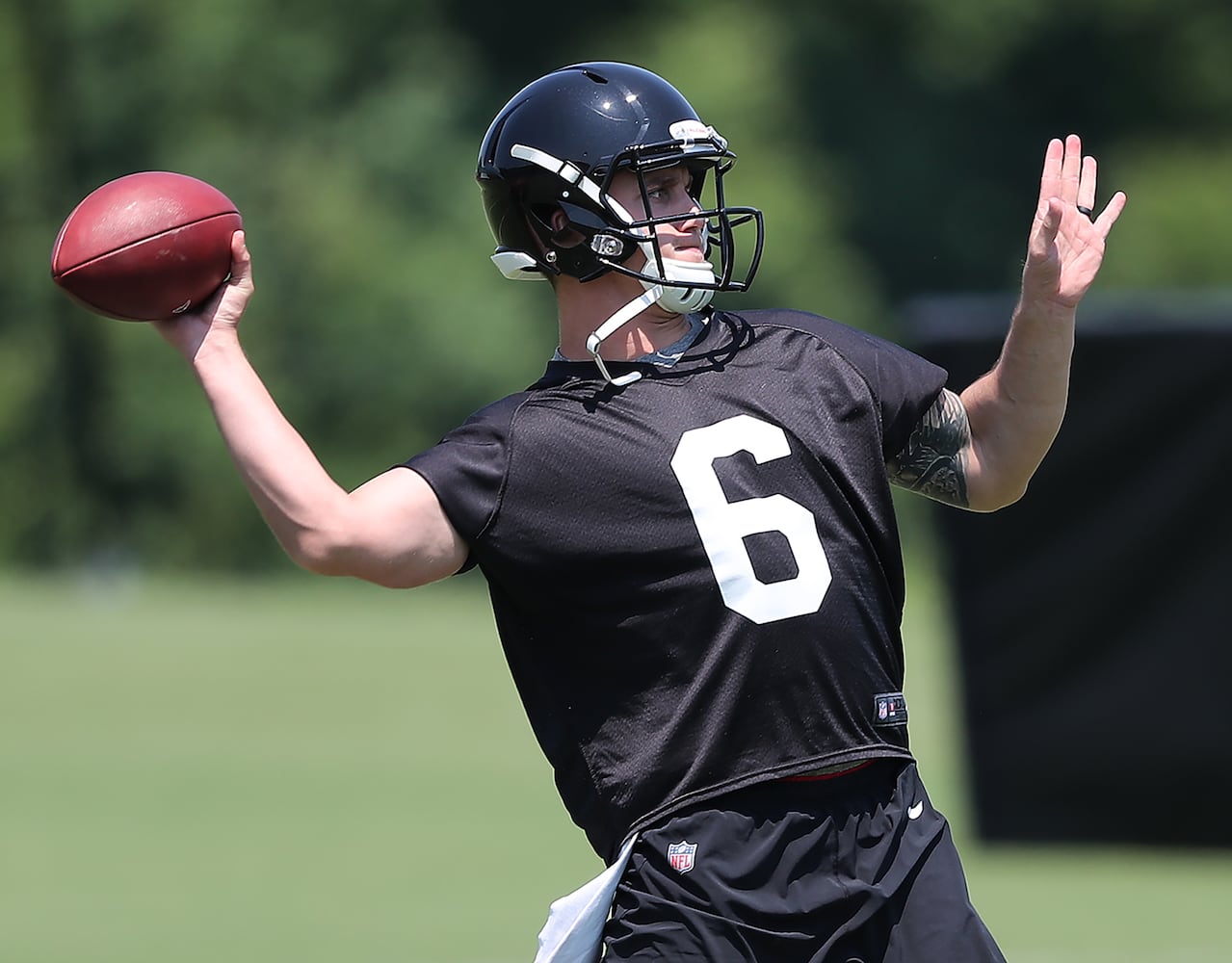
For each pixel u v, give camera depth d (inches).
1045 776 1275.8
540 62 6033.5
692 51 5748.0
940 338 1226.6
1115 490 1258.0
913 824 506.9
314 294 5364.2
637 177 519.8
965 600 1286.9
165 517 5447.8
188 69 5595.5
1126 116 6299.2
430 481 494.9
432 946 1100.5
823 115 5861.2
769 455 506.0
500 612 513.7
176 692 2297.0
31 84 5595.5
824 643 497.7
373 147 5551.2
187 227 497.0
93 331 5452.8
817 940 491.8
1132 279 5880.9
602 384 513.3
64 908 1221.7
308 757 1893.5
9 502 5408.5
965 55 6092.5
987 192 6013.8
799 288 5457.7
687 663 495.8
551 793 1689.2
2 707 2194.9
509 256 538.6
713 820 491.2
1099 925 1122.7
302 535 477.7
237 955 1082.1
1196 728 1248.2
